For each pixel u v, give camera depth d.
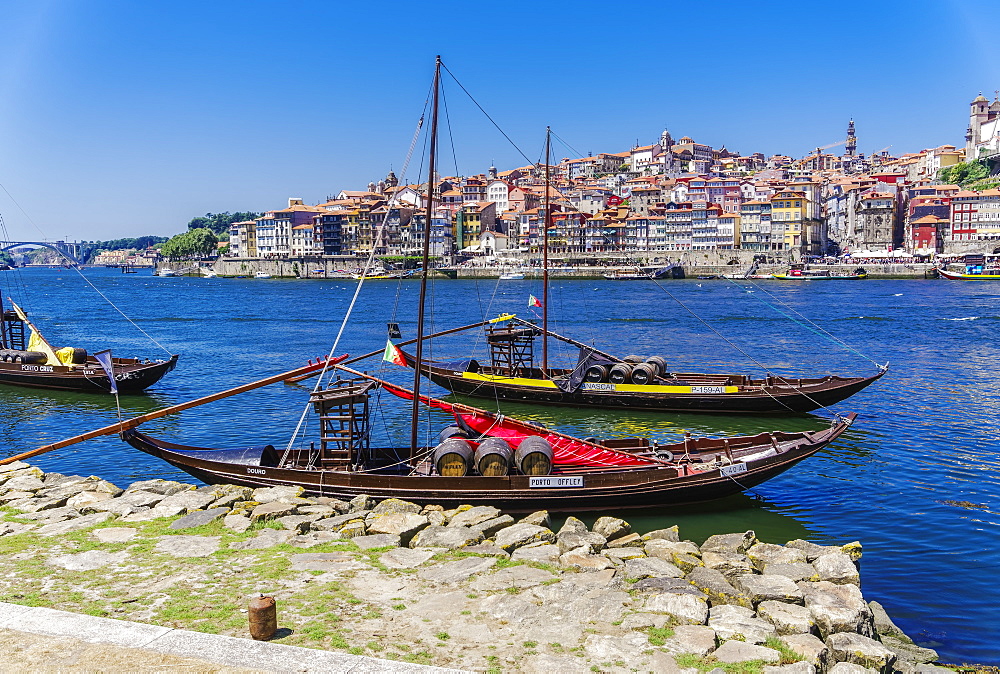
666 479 28.34
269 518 23.33
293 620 15.67
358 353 79.81
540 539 22.14
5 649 13.11
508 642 15.04
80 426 47.12
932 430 42.91
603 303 151.50
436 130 30.69
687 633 15.57
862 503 30.52
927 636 19.44
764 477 29.52
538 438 28.72
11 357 60.75
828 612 17.06
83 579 18.14
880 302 142.75
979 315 114.25
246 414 49.41
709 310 131.62
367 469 28.84
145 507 24.67
